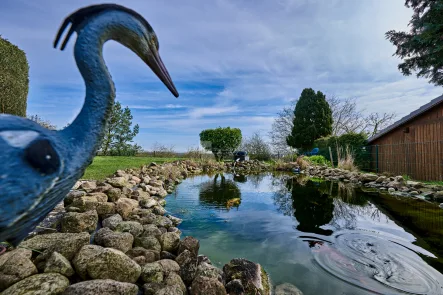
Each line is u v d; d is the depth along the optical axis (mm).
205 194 6480
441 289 2096
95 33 1383
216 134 19906
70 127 1298
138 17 1589
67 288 1463
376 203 5578
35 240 1874
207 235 3428
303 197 6254
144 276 1879
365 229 3709
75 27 1398
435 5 6797
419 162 9141
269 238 3324
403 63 9156
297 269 2457
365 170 12414
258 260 2666
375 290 2078
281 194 6652
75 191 3305
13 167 995
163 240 2617
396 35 8609
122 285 1561
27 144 1050
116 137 16562
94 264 1671
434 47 7484
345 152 13266
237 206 5188
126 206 3467
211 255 2791
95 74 1358
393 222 4098
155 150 18344
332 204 5477
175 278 1920
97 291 1457
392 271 2414
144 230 2836
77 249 1832
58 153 1152
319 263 2590
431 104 8516
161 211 4203
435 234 3480
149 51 1711
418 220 4223
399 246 3033
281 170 14586
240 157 18031
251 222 4051
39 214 1210
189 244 2584
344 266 2521
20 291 1353
